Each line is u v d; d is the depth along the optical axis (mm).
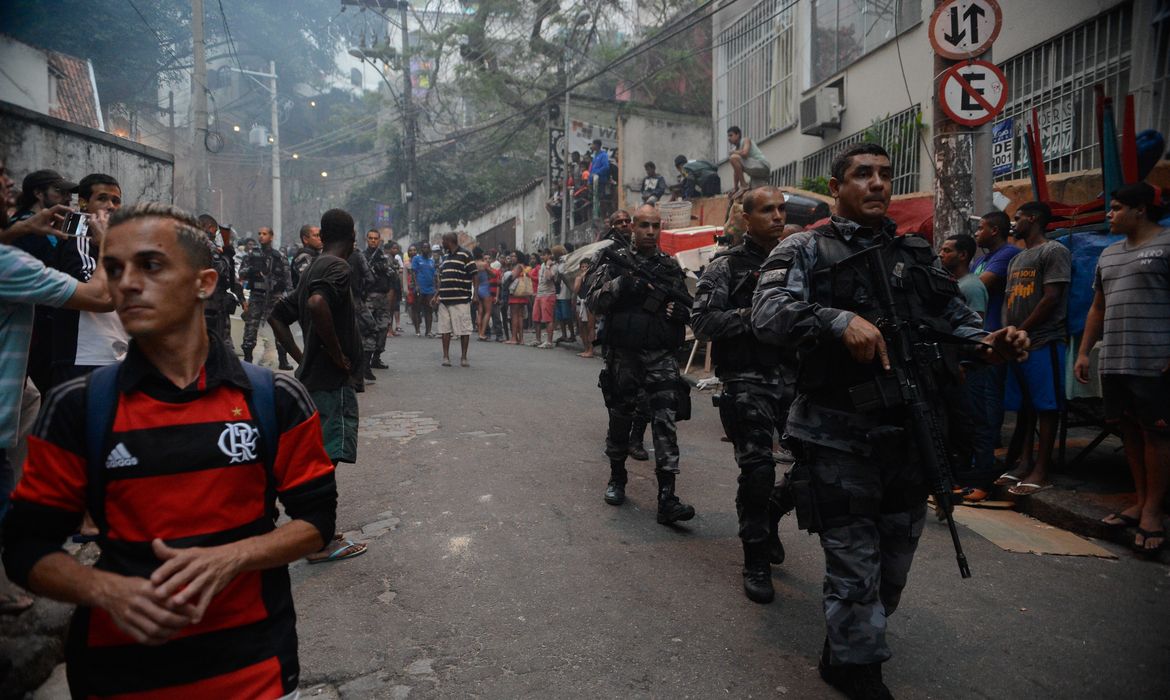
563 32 22953
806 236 2797
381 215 44250
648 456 5934
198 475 1451
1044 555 3990
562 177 20125
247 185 52844
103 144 8766
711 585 3586
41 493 1401
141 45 30125
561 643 3008
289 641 1562
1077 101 8211
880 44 11711
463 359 10961
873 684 2533
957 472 2678
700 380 9547
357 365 4082
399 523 4375
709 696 2648
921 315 2676
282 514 4438
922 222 7820
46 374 4164
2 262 2660
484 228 28516
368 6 29266
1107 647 3020
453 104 31797
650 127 18797
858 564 2529
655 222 4445
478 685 2699
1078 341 4875
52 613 2854
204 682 1442
